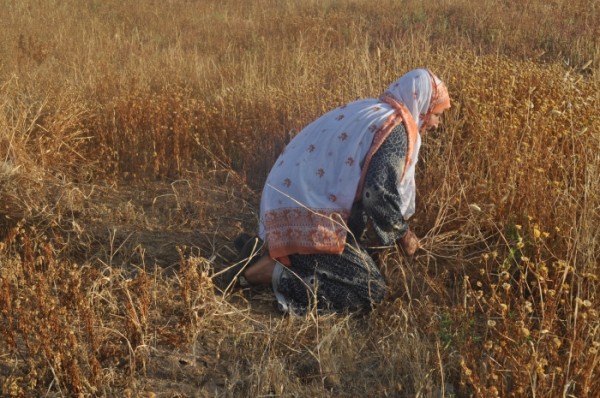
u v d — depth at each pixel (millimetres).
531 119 4312
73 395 2748
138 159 5094
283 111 5328
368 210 3414
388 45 9219
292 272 3467
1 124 4750
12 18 9719
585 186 3453
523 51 8586
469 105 4609
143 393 2828
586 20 9453
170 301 3377
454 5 10969
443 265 3807
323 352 3037
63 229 4066
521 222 3695
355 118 3480
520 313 2820
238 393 2877
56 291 3264
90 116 5281
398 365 2980
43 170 4547
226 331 3256
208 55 8570
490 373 2705
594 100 4570
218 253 3977
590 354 2518
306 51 8391
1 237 4027
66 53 8039
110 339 3105
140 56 7875
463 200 3992
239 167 5121
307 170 3506
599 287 3133
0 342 3021
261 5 12180
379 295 3479
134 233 4113
